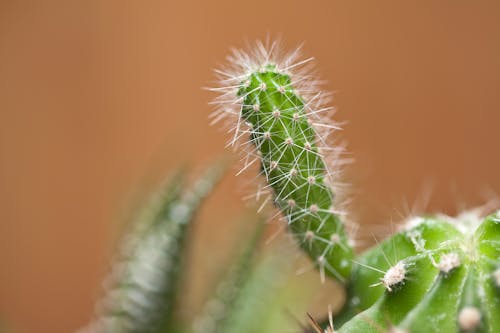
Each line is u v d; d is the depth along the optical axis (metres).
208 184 0.31
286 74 0.25
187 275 0.32
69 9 0.70
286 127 0.25
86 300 0.71
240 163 0.26
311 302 0.34
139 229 0.32
